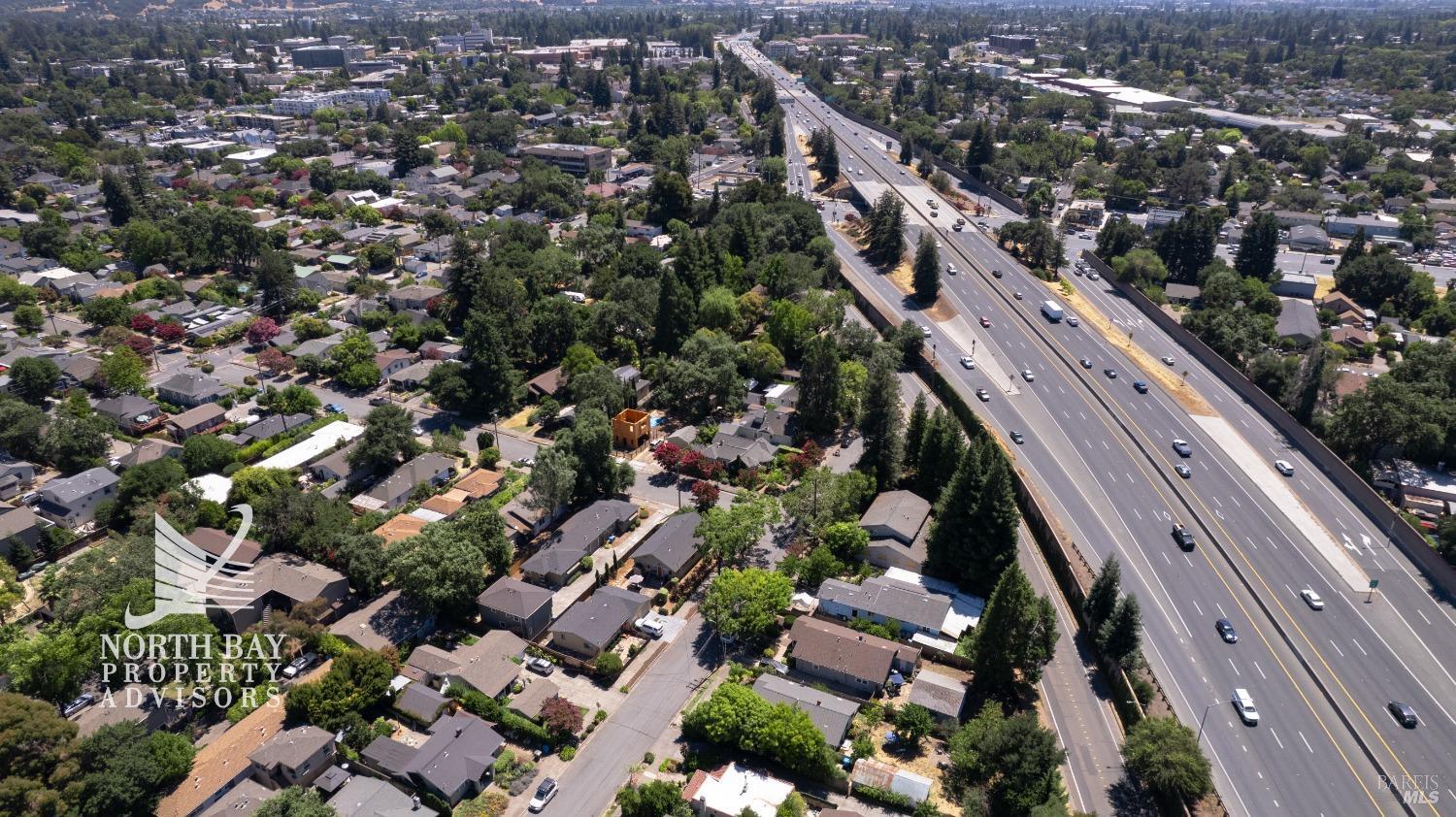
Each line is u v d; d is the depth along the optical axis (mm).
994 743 84312
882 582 113875
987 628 95375
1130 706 95062
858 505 131625
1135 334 195250
